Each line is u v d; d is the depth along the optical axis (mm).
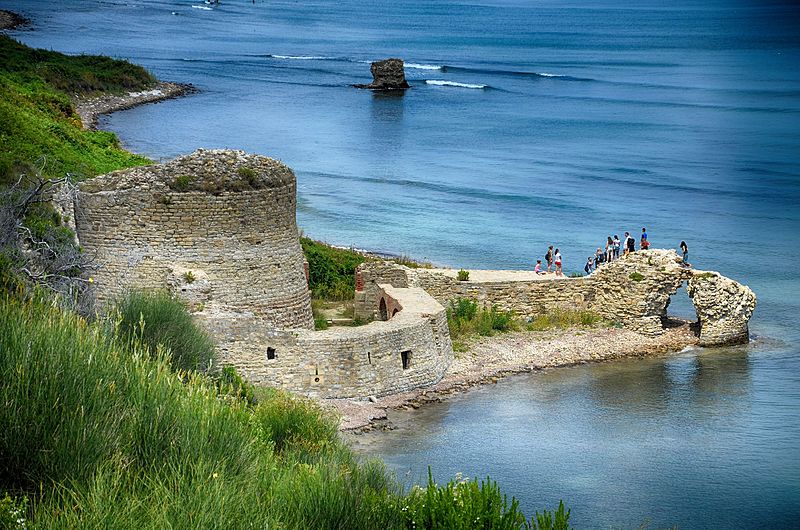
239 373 49188
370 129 166125
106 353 30234
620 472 45469
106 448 27062
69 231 48719
